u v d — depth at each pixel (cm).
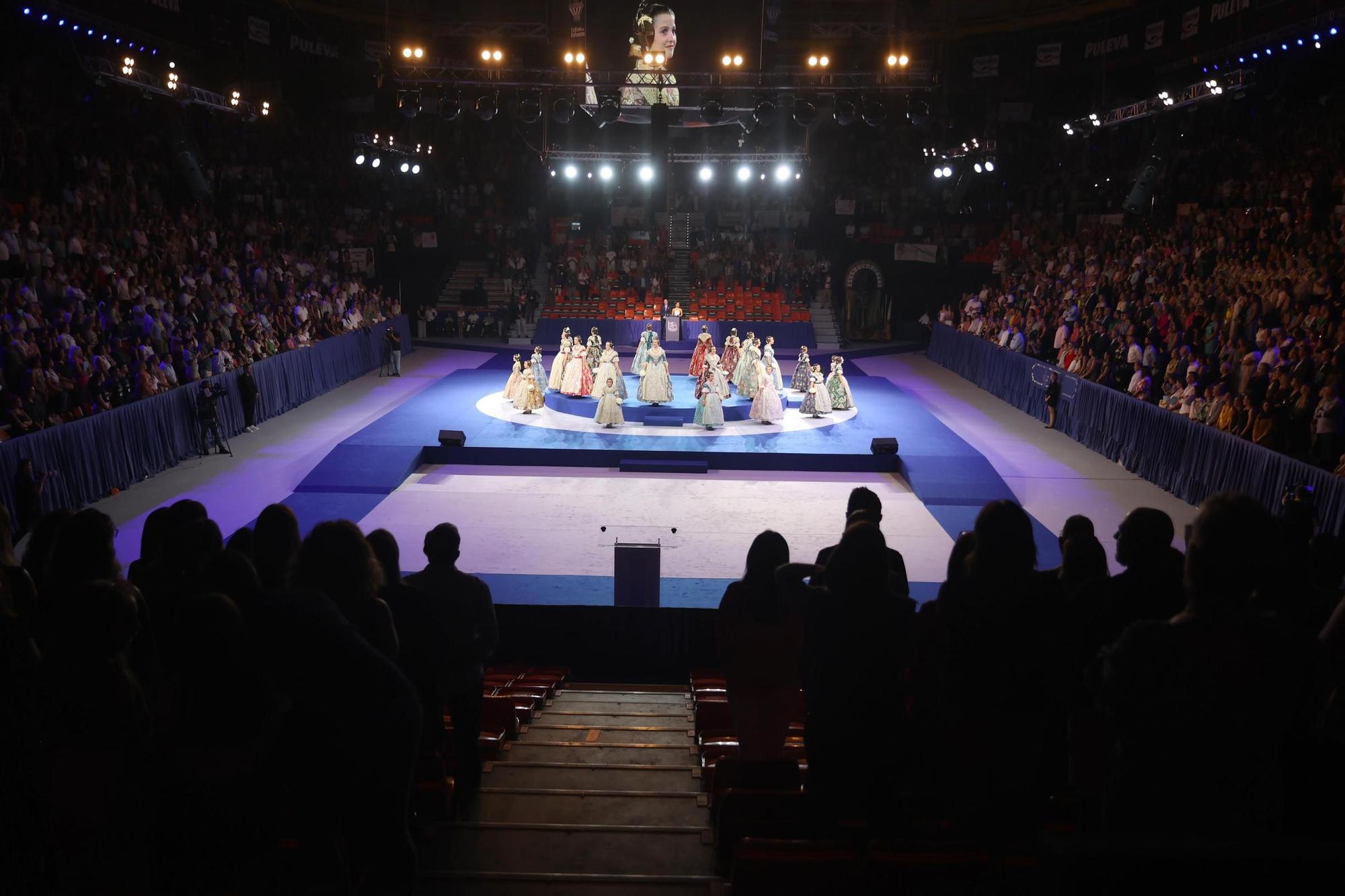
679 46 2514
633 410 2388
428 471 2039
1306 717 340
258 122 3559
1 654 389
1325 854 191
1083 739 407
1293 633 276
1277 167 2778
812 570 484
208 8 3216
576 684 1181
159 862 360
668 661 1241
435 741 541
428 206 4103
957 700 381
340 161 4000
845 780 425
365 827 347
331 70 3966
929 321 3928
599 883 434
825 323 3872
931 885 348
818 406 2484
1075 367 2422
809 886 356
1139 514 419
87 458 1673
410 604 508
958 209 3997
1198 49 3153
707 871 464
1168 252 2622
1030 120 4047
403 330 3578
